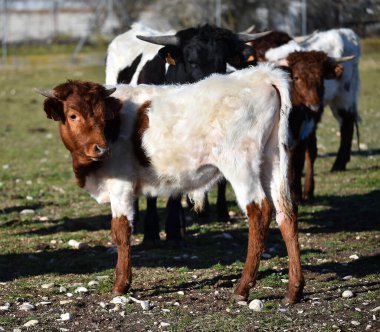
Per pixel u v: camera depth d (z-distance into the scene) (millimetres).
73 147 10945
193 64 14461
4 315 10258
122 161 11070
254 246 10594
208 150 10797
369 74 43125
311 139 17953
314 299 10727
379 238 14430
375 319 9812
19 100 38688
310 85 16703
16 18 74000
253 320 9883
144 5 60062
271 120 10602
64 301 10789
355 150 24922
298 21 50750
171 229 14289
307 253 13352
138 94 11250
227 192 18953
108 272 12352
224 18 52781
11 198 18859
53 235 15133
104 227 15820
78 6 75000
